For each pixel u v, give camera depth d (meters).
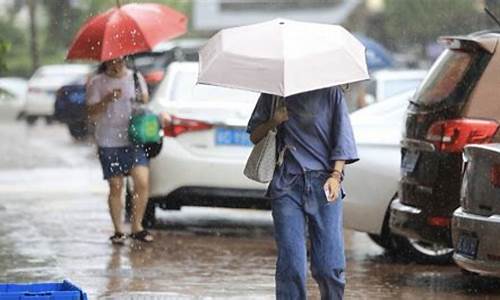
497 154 19.25
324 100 17.08
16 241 26.73
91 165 45.78
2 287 15.58
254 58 16.36
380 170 24.30
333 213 17.02
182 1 84.06
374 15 76.25
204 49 17.02
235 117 26.72
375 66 48.62
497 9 32.91
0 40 29.12
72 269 23.28
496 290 21.67
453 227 20.06
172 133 26.86
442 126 21.45
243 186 26.64
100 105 25.62
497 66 21.30
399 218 22.38
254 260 24.50
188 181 26.78
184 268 23.48
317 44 16.50
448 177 21.42
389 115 24.80
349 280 22.52
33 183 38.91
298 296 17.02
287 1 77.25
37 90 77.88
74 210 31.83
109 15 25.92
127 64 27.30
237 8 79.31
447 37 22.55
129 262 24.11
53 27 103.38
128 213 28.80
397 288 21.78
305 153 17.05
